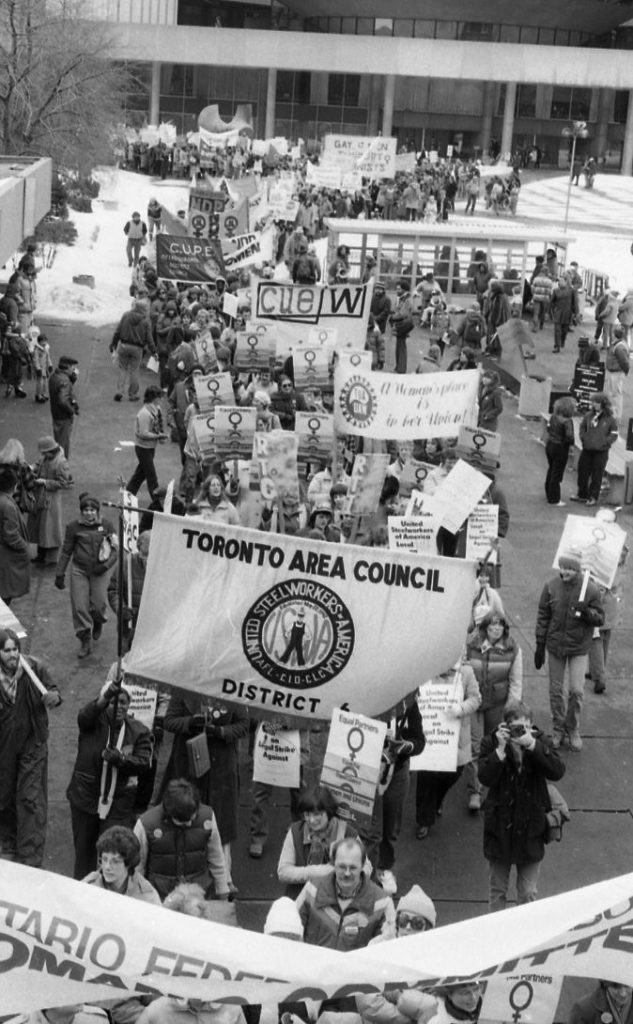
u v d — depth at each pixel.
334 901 7.45
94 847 9.50
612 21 92.81
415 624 8.88
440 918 10.02
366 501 14.20
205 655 8.96
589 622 12.35
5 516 13.98
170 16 90.56
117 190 55.31
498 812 9.37
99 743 9.30
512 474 22.22
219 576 8.88
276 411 19.64
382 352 27.23
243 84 82.25
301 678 8.97
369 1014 6.91
